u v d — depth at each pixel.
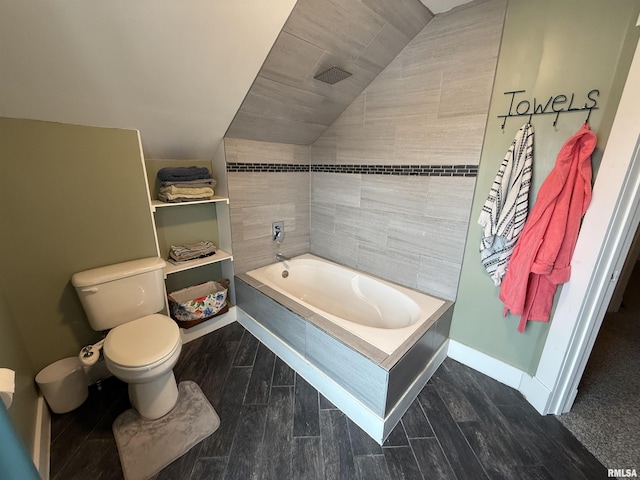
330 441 1.33
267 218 2.36
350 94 1.96
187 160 2.05
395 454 1.27
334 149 2.30
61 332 1.53
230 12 1.13
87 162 1.46
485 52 1.40
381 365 1.24
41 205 1.37
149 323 1.53
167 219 2.04
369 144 2.04
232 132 1.91
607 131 1.15
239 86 1.54
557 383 1.40
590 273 1.22
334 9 1.28
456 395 1.60
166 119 1.59
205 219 2.25
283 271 2.50
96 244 1.57
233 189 2.08
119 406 1.52
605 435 1.36
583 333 1.30
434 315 1.66
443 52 1.54
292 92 1.73
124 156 1.57
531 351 1.56
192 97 1.50
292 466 1.22
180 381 1.69
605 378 1.73
